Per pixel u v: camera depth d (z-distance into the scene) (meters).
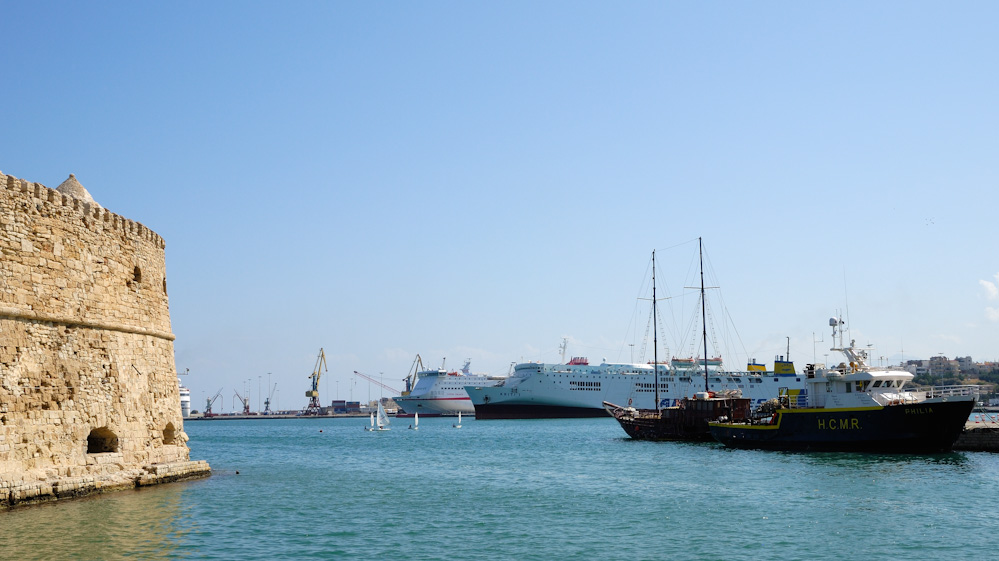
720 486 50.72
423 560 29.41
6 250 32.38
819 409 70.25
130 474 39.69
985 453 65.12
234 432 181.12
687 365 198.62
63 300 35.50
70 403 35.47
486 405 197.12
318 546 31.34
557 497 46.69
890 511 39.69
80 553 27.42
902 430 64.31
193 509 37.09
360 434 152.50
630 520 38.31
